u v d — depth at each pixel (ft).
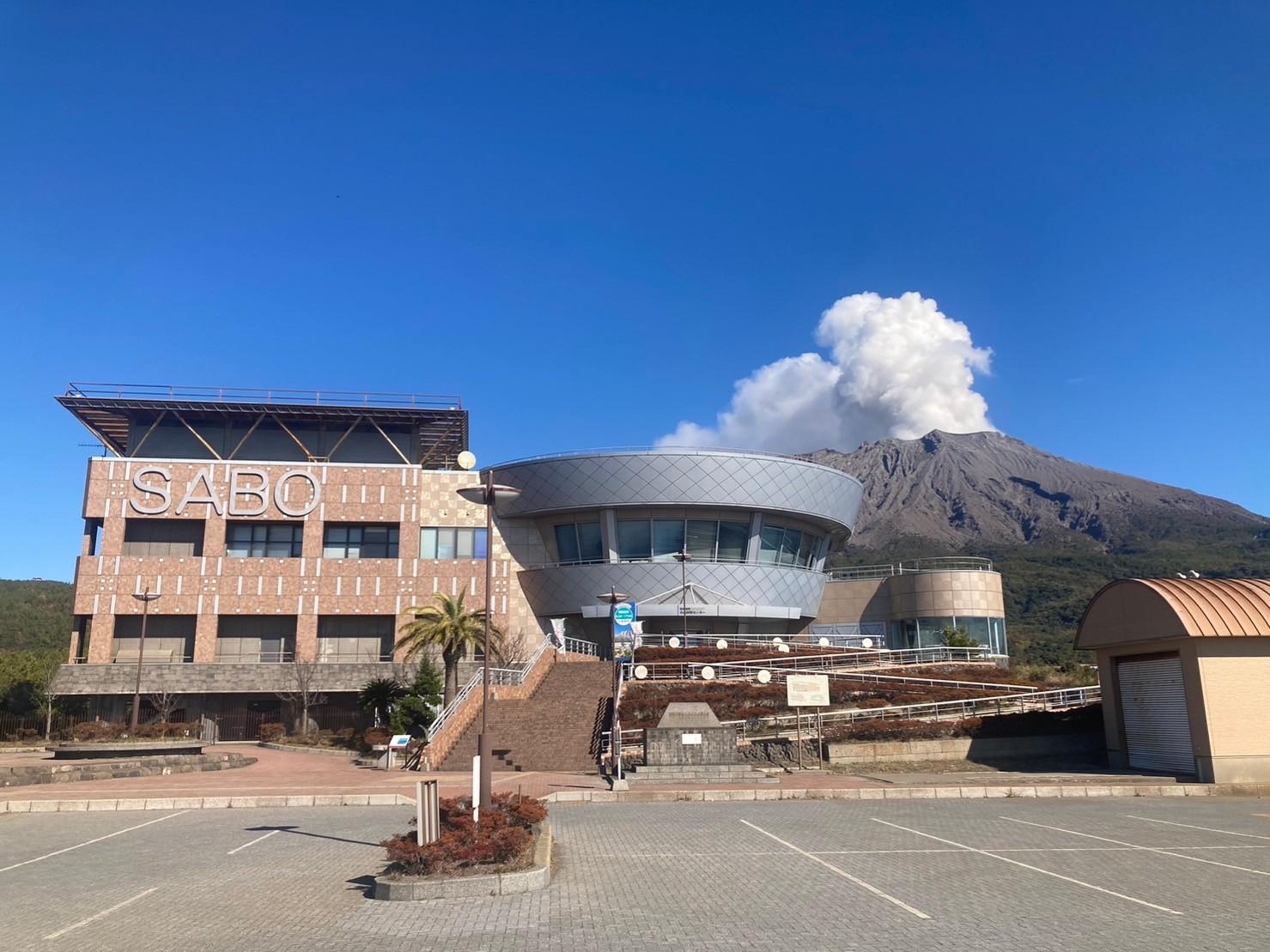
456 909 36.35
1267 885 39.96
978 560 230.07
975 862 45.52
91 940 32.48
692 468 196.44
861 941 30.83
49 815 69.77
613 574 198.70
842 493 218.38
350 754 128.77
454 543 189.26
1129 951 29.68
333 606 177.37
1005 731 104.06
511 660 173.37
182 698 168.96
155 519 178.19
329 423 194.80
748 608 202.49
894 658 183.32
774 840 52.60
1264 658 84.74
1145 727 92.58
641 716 113.80
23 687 161.58
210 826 62.44
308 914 36.01
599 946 30.40
